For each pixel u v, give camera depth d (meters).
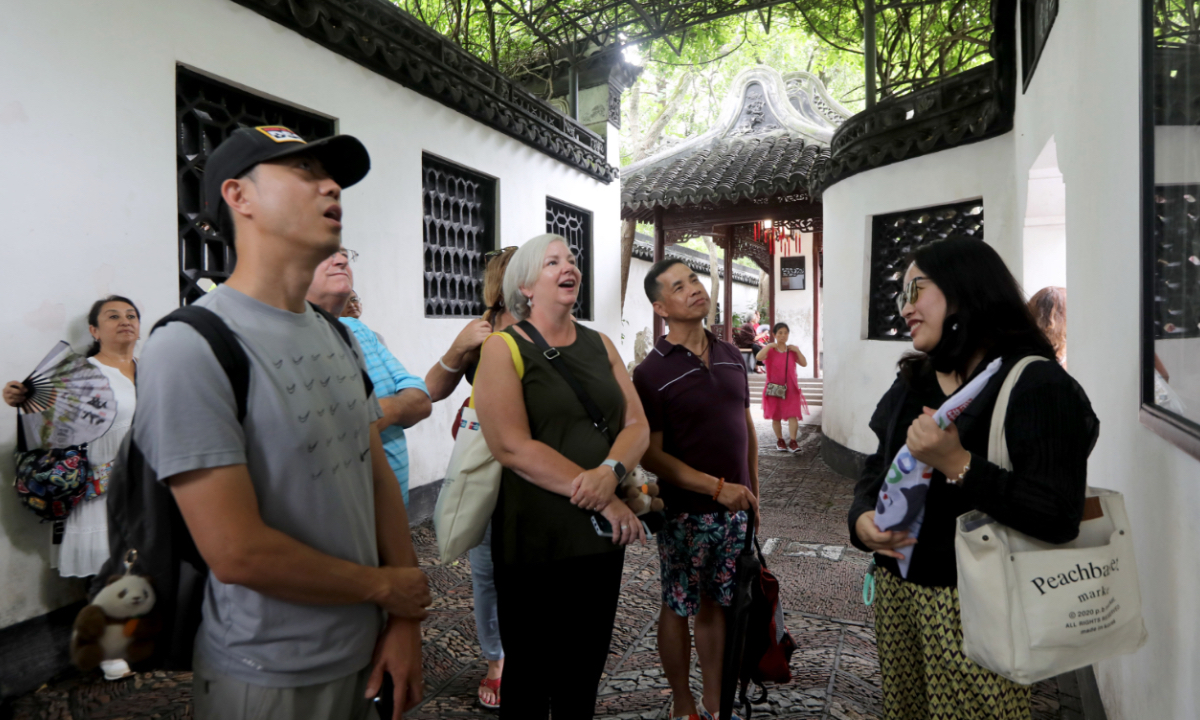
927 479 1.37
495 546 1.82
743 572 2.07
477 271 5.93
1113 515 1.26
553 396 1.81
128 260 3.02
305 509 1.06
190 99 3.51
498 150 5.93
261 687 1.02
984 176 5.11
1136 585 1.24
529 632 1.77
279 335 1.08
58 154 2.75
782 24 13.59
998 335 1.34
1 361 2.55
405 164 4.85
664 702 2.58
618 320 8.21
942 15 7.01
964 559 1.22
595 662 1.79
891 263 6.23
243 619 1.02
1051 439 1.19
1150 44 1.59
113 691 2.62
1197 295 1.19
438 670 2.82
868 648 3.02
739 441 2.31
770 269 14.86
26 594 2.62
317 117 4.20
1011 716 1.35
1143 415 1.63
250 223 1.07
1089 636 1.18
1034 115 3.78
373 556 1.20
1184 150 1.29
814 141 10.10
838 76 16.47
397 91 4.77
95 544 2.63
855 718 2.44
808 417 11.55
